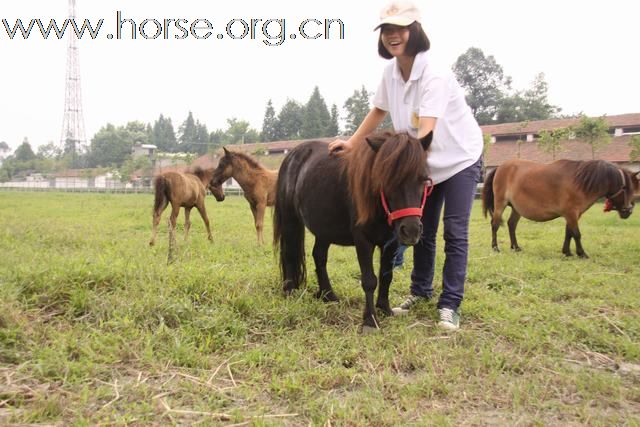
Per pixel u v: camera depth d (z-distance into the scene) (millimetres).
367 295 3635
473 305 4211
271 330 3531
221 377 2775
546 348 3336
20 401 2355
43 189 58344
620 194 7746
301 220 4484
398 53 3566
